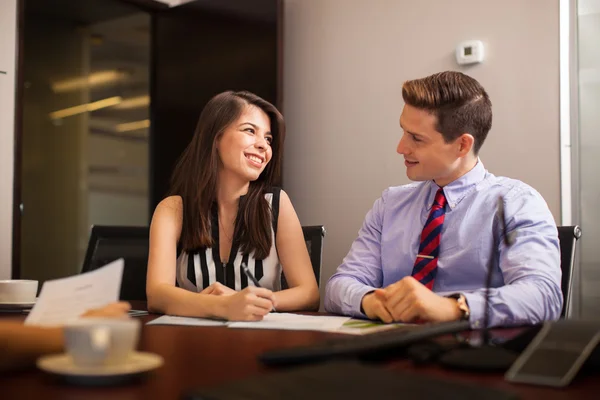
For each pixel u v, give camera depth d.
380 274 1.86
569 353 0.80
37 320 1.01
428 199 1.81
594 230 3.07
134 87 4.96
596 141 3.08
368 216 1.94
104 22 4.81
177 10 4.38
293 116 4.05
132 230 2.22
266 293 1.43
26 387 0.75
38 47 5.00
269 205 1.93
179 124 4.35
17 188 3.60
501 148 3.28
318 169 3.93
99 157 5.14
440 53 3.49
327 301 1.69
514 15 3.25
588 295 3.06
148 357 0.83
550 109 3.14
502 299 1.34
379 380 0.68
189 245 1.87
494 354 0.86
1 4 3.58
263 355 0.86
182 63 4.35
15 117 3.61
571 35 3.13
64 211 5.14
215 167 1.88
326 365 0.74
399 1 3.64
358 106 3.79
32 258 5.00
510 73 3.26
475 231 1.67
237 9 4.08
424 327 1.03
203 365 0.88
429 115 1.68
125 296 2.16
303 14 4.03
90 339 0.76
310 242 2.04
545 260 1.51
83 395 0.71
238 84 4.07
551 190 3.12
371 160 3.73
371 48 3.75
